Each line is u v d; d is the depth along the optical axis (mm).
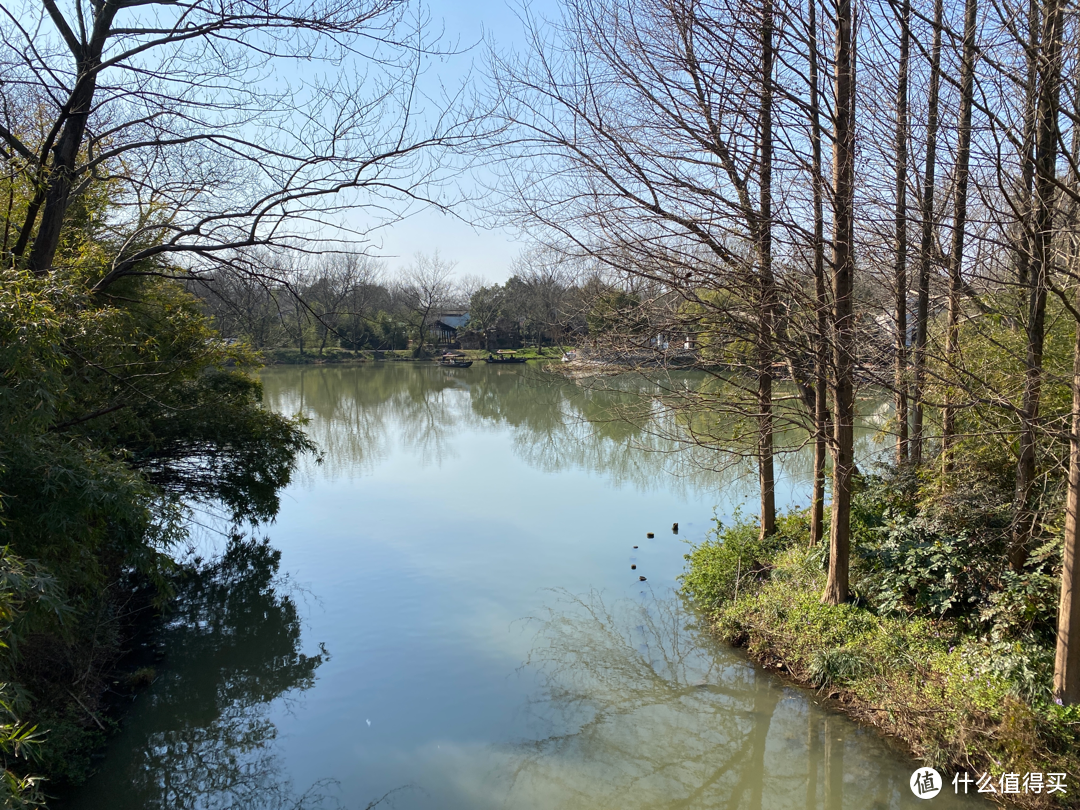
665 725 7934
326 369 60250
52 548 6434
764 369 9047
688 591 11328
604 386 10430
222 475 16359
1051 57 5652
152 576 8164
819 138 8133
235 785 7020
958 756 6488
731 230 8102
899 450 10586
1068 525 6133
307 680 9039
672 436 10148
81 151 9688
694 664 9195
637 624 10430
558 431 28344
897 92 7492
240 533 15516
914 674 7316
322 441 27422
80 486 6605
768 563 10508
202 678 9242
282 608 11359
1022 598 7047
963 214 7516
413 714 8250
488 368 58719
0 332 5777
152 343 12883
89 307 8836
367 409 36875
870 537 9344
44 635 8039
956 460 8688
